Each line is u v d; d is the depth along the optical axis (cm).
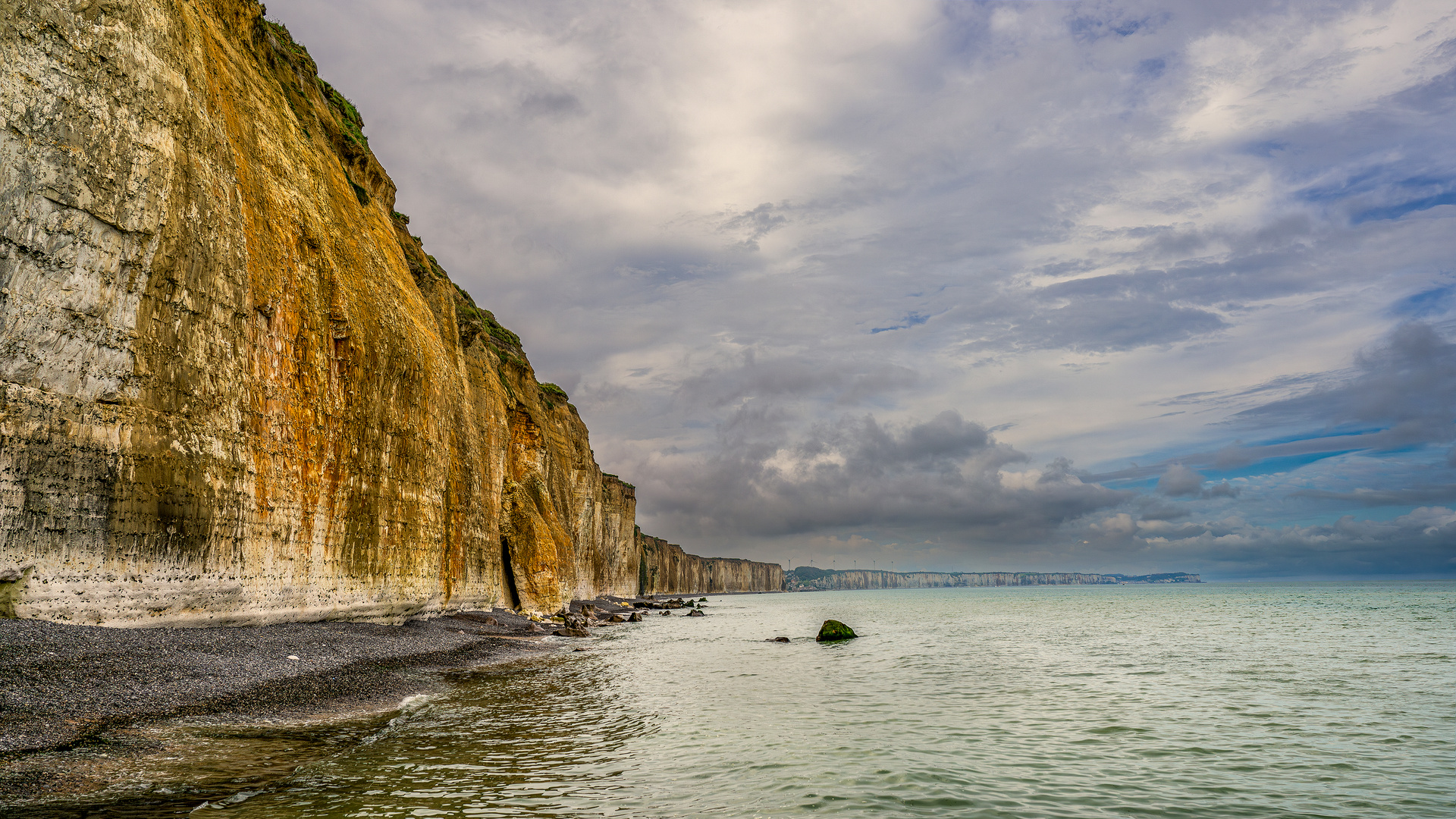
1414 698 2141
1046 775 1355
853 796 1212
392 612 3247
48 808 947
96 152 1705
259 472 2323
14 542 1517
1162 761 1459
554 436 7731
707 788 1252
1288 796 1221
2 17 1547
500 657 3100
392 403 3281
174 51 2003
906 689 2488
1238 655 3447
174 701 1483
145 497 1827
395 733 1588
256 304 2355
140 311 1823
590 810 1116
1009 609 10062
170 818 951
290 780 1166
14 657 1399
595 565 9512
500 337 7600
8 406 1520
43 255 1589
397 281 3741
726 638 5125
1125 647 4038
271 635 2192
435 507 3769
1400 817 1115
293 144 2956
